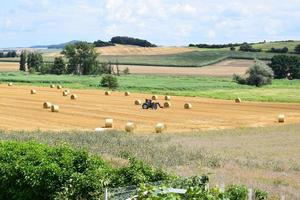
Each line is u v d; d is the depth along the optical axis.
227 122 65.25
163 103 88.69
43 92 108.50
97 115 68.75
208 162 36.53
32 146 26.28
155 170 24.73
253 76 146.00
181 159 37.25
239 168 35.09
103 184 23.28
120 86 131.12
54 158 24.17
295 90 129.38
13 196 23.70
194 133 54.53
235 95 111.19
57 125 58.41
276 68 197.50
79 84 137.50
